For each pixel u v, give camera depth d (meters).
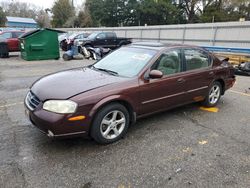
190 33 19.88
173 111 4.96
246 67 9.83
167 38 22.19
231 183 2.71
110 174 2.79
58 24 51.81
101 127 3.34
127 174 2.81
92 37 17.53
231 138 3.81
